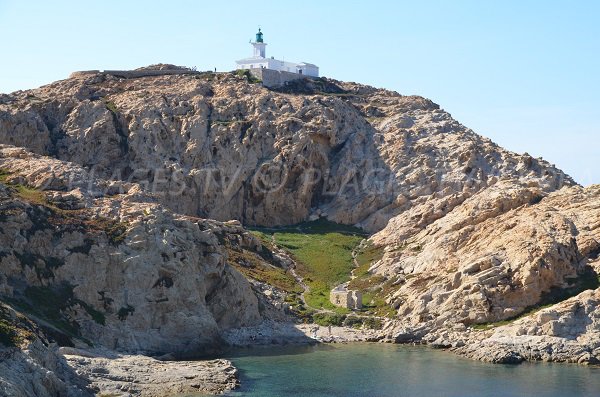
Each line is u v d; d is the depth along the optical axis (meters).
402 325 137.38
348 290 153.25
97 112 182.88
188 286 126.69
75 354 105.25
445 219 165.12
